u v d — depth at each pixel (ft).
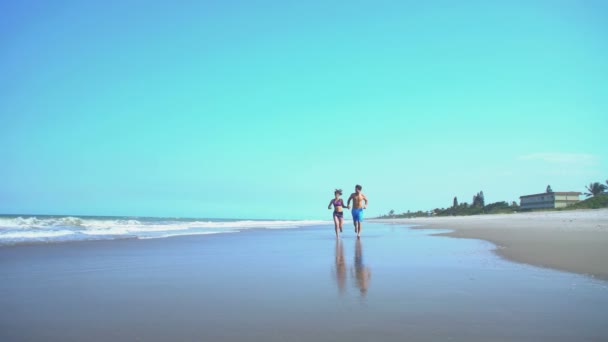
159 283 16.55
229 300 13.37
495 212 226.38
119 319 11.17
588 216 91.04
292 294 14.19
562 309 11.76
